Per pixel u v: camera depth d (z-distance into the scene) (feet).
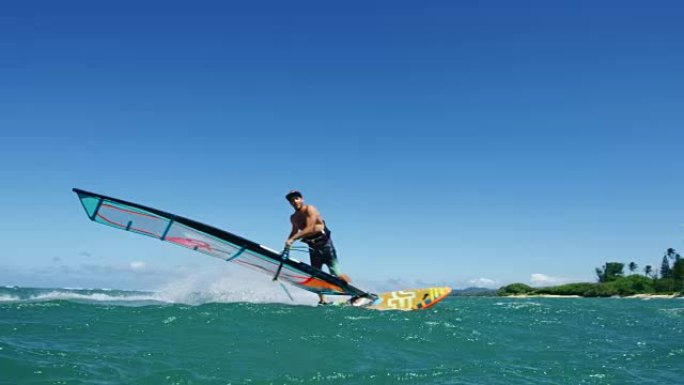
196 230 31.09
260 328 22.12
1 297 35.99
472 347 22.26
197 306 28.37
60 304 27.61
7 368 14.55
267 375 15.90
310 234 34.14
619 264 384.68
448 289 38.09
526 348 23.00
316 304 35.50
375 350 20.07
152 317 23.52
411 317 29.25
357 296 36.40
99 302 32.09
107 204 29.50
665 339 27.53
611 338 27.35
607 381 17.49
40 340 18.52
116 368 15.43
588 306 56.70
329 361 17.98
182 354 17.53
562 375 18.08
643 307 57.82
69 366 15.19
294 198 34.22
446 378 16.80
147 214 30.09
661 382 17.52
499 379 17.06
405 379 16.44
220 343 19.33
